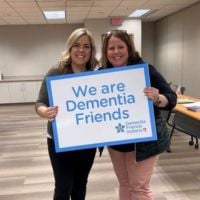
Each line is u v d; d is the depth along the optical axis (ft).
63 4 18.70
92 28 26.58
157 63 31.19
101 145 5.06
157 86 5.05
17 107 27.30
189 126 11.93
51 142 5.65
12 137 16.07
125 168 5.79
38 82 28.99
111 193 8.93
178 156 12.16
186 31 22.58
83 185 6.32
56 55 30.55
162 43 29.09
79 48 5.41
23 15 22.88
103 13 23.49
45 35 30.12
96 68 5.51
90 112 5.01
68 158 5.74
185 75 23.32
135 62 5.15
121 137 5.03
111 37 5.08
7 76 30.53
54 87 4.97
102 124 5.03
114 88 4.93
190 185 9.37
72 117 5.02
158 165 11.12
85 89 4.96
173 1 19.15
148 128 4.95
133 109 4.94
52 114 4.91
